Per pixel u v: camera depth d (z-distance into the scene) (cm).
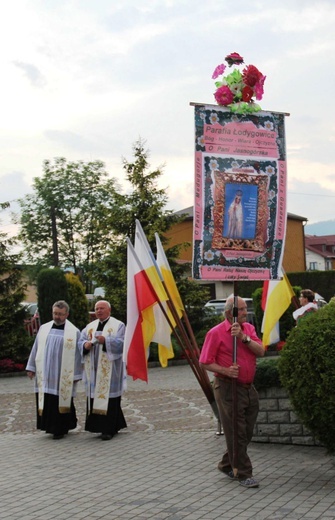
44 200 5300
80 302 2845
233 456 869
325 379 828
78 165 5338
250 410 888
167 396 1770
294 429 1058
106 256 3088
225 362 876
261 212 923
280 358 884
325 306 909
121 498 839
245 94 907
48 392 1247
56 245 4925
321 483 852
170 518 753
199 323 3102
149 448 1115
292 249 6088
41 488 901
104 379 1223
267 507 770
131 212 3044
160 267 1214
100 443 1178
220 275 902
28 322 2880
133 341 1100
